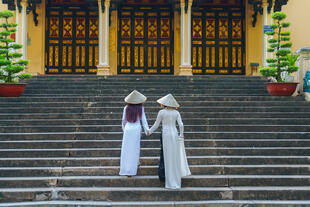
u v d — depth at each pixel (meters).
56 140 7.85
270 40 11.20
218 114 8.98
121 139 7.93
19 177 6.55
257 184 6.45
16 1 15.69
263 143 7.76
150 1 18.28
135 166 6.37
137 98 6.48
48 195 6.04
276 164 7.13
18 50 15.66
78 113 8.98
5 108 9.20
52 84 12.52
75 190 6.07
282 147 7.72
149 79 13.07
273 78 13.06
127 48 18.12
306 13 17.88
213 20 18.33
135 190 6.04
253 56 17.81
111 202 5.88
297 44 17.78
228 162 7.11
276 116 9.06
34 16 17.22
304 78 10.92
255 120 8.67
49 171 6.67
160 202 5.87
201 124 8.61
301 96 10.53
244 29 18.30
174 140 6.13
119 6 18.20
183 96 10.22
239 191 6.09
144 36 18.19
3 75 11.41
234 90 11.94
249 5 17.89
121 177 6.45
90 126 8.30
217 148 7.48
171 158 6.10
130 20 18.22
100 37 15.82
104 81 12.93
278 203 5.82
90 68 17.98
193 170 6.76
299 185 6.48
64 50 17.98
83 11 18.12
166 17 18.25
